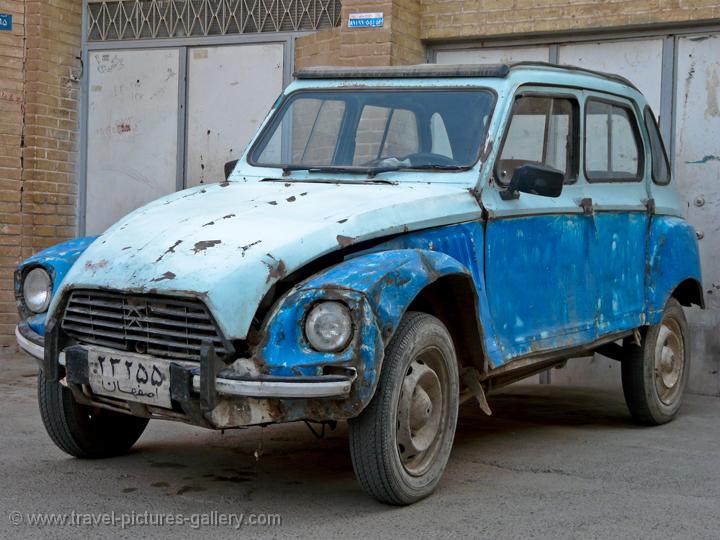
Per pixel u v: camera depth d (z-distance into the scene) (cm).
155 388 429
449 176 523
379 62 877
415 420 459
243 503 464
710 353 824
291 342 420
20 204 1012
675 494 490
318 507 458
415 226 476
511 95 548
